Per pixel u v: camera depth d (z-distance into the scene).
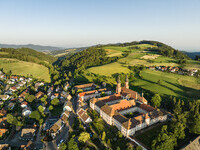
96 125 96.69
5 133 89.38
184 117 85.50
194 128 81.25
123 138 82.69
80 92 154.75
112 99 125.88
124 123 84.00
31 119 107.44
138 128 88.81
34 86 188.75
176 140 76.12
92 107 121.50
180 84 173.88
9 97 149.38
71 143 72.06
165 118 100.81
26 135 85.81
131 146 69.44
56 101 131.62
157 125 95.31
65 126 98.62
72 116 112.31
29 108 119.06
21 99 141.00
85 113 105.62
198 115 84.25
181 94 147.00
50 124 99.38
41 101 140.50
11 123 96.25
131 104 114.25
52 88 178.88
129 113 110.12
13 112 119.31
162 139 69.31
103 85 183.12
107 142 75.31
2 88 171.25
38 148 78.31
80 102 130.62
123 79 197.25
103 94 145.62
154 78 198.25
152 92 151.25
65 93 156.12
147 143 77.19
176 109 105.38
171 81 184.50
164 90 157.00
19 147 79.12
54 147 79.25
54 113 118.88
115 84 190.00
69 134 89.31
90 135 85.94
